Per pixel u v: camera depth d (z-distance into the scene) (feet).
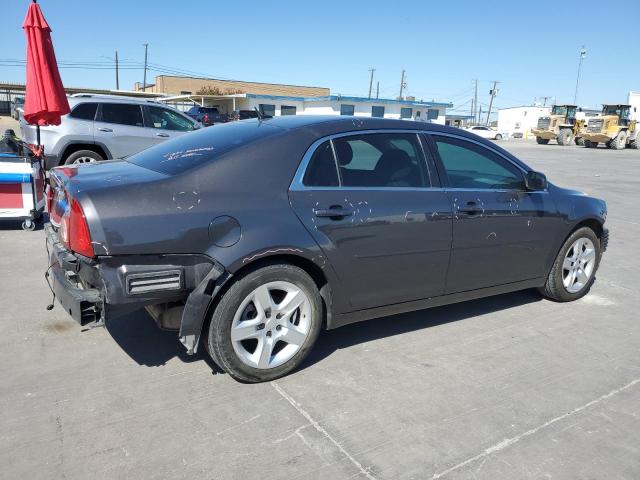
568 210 15.51
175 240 9.67
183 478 8.10
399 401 10.47
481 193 13.60
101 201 9.38
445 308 15.79
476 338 13.65
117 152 32.58
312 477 8.23
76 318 9.59
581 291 16.69
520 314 15.49
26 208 23.00
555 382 11.46
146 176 10.37
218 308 10.20
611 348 13.32
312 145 11.44
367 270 11.77
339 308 11.73
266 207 10.54
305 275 10.95
